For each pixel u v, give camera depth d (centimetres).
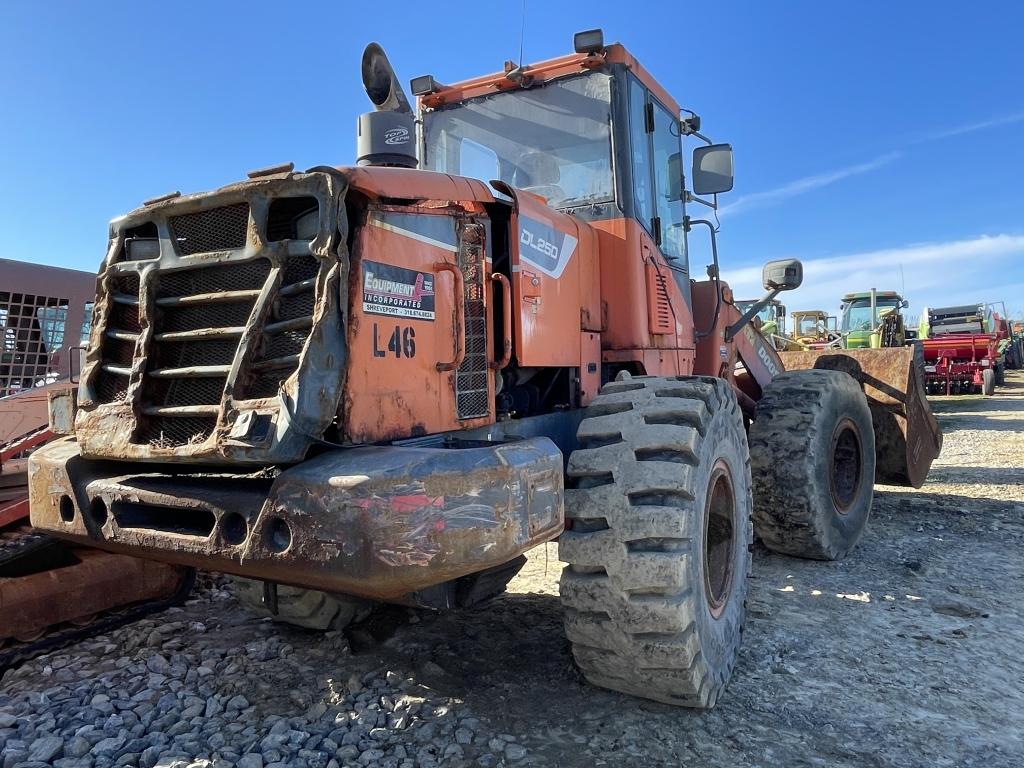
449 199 281
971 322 2430
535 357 335
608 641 277
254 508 228
